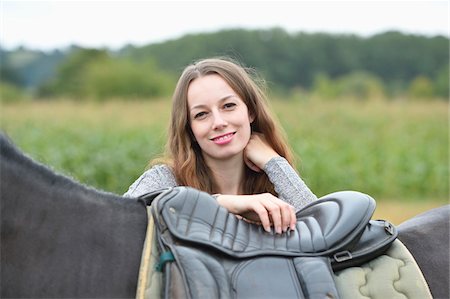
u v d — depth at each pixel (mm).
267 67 53625
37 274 2361
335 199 2736
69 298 2359
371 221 2742
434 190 13719
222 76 3150
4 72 64562
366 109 22016
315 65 54312
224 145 3109
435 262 2836
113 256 2439
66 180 2502
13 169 2381
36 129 17000
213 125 3088
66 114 21234
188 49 54344
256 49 54031
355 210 2645
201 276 2322
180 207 2488
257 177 3297
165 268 2369
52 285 2359
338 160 14281
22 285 2346
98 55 49156
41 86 46469
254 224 2621
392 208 11141
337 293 2430
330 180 13367
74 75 46594
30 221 2389
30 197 2400
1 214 2342
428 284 2766
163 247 2414
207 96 3096
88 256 2416
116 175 12961
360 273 2602
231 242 2467
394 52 56781
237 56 4480
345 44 56812
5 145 2389
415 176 13672
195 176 3182
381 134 18219
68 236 2418
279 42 55438
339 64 55375
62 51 70625
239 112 3129
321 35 56625
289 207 2623
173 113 3203
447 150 15891
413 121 20281
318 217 2676
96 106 23234
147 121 19125
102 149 14070
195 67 3197
